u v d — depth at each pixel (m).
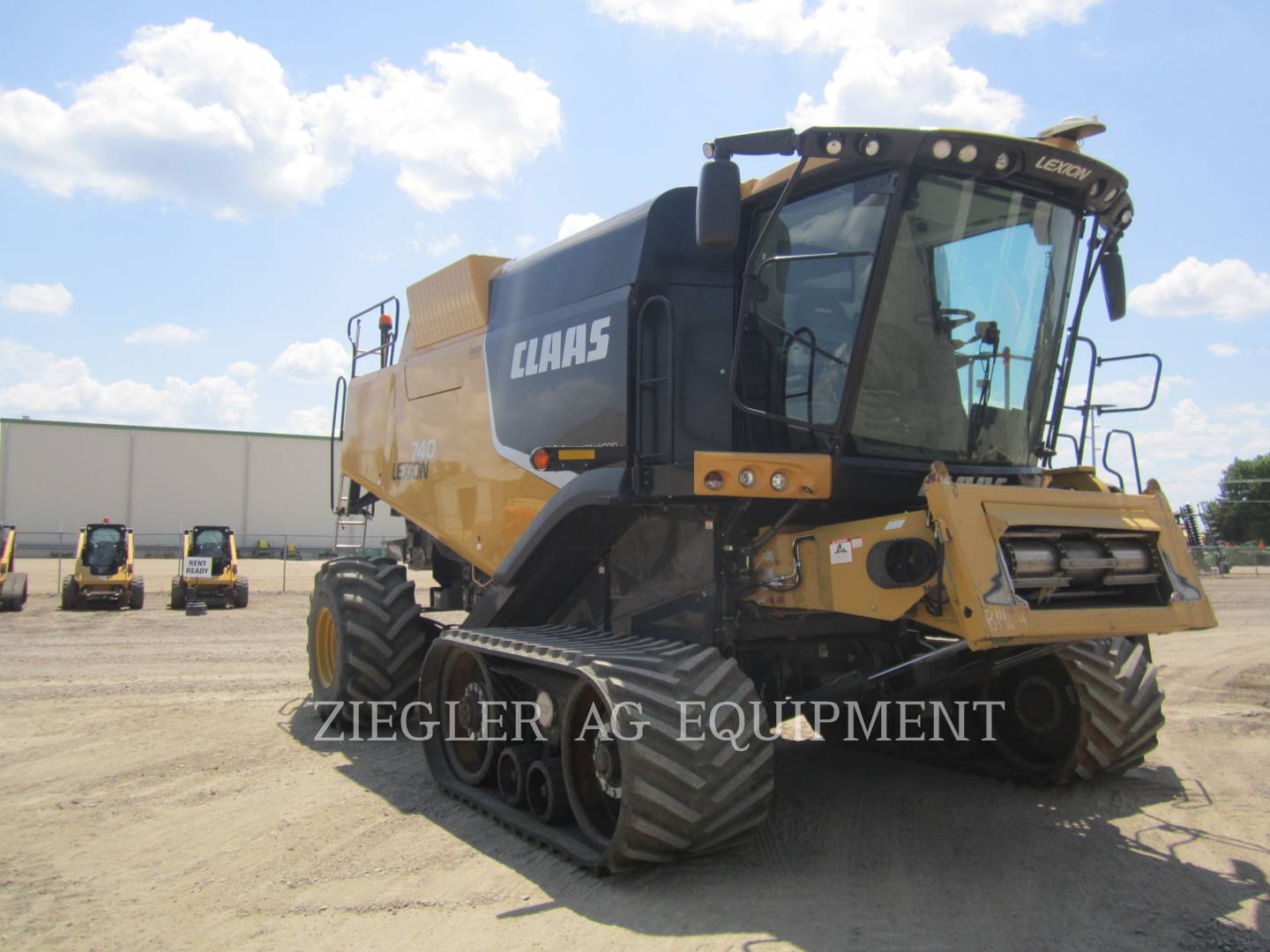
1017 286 5.18
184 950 3.64
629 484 4.97
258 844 4.86
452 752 5.98
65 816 5.28
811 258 4.57
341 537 10.29
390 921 3.90
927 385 4.98
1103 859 4.68
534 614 6.14
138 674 10.26
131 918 3.95
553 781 4.86
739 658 5.22
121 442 50.81
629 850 4.11
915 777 6.16
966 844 4.89
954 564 4.04
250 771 6.23
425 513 7.60
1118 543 4.55
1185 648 13.12
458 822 5.21
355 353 9.58
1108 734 5.54
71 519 49.72
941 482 4.14
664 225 5.34
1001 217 5.01
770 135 4.42
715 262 5.30
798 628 5.18
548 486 6.00
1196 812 5.43
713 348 5.20
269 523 53.47
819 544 4.53
